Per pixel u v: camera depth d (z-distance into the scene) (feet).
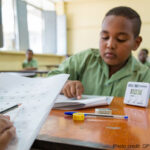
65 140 0.87
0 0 9.46
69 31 20.97
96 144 0.82
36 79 1.57
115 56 2.30
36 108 1.09
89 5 20.10
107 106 1.66
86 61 2.92
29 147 0.80
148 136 0.92
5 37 13.80
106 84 2.61
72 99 1.82
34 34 17.95
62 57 20.98
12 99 1.26
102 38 2.36
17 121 0.97
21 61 14.74
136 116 1.31
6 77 1.60
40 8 18.76
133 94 1.72
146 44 18.35
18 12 14.88
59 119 1.23
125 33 2.21
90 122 1.16
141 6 18.43
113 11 2.35
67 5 20.74
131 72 2.61
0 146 0.75
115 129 1.02
